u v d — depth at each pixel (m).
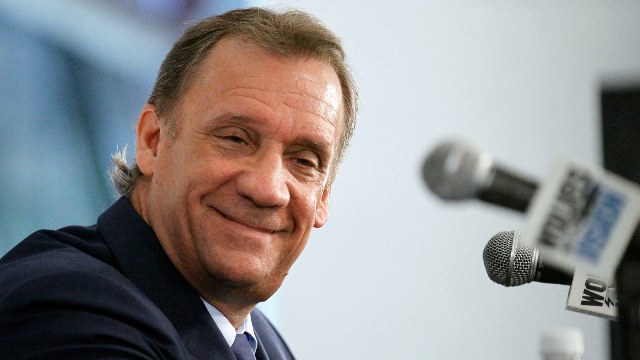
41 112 11.77
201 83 5.89
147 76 12.23
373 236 13.58
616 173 5.09
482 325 13.72
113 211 6.02
